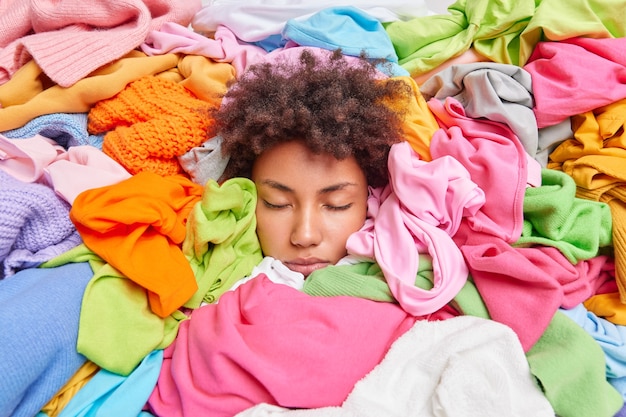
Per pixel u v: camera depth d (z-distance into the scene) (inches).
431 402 18.2
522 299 20.6
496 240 22.6
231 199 23.5
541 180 25.2
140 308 20.5
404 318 21.6
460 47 28.5
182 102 25.8
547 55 26.8
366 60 26.0
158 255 21.2
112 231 20.9
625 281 22.5
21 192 20.0
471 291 22.0
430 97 28.6
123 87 26.0
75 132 25.2
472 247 22.4
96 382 19.2
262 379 18.0
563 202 22.5
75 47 25.2
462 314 21.8
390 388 18.8
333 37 27.7
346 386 18.9
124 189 21.6
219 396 18.5
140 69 26.5
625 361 21.5
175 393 19.4
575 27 26.0
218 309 20.9
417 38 29.8
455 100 26.2
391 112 24.6
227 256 23.6
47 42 24.8
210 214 23.0
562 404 18.3
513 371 18.8
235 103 24.4
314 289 22.7
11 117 23.9
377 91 24.7
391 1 31.0
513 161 23.8
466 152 24.5
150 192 22.0
